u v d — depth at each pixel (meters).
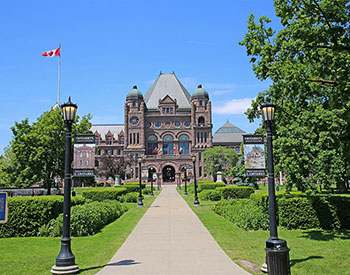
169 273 9.25
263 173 14.06
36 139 39.50
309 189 13.90
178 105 103.62
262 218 16.70
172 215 22.83
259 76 16.09
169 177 103.50
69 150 10.65
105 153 111.06
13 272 9.77
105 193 34.47
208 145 97.94
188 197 41.66
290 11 14.20
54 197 17.16
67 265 9.73
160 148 99.69
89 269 9.99
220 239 14.16
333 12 13.81
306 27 14.22
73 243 13.85
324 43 14.45
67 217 10.23
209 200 35.12
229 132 119.88
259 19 16.14
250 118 17.20
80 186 85.25
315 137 13.65
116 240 14.38
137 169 96.06
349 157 14.01
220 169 87.12
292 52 14.45
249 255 11.41
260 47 15.91
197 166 96.94
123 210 25.72
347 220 15.67
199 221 19.66
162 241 13.83
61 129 40.31
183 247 12.64
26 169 39.09
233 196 31.53
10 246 13.34
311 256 11.13
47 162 40.72
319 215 15.95
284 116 16.33
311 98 16.11
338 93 14.61
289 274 8.80
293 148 13.76
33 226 15.84
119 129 117.94
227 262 10.41
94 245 13.41
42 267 10.30
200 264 10.18
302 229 15.99
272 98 16.09
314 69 15.93
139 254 11.61
